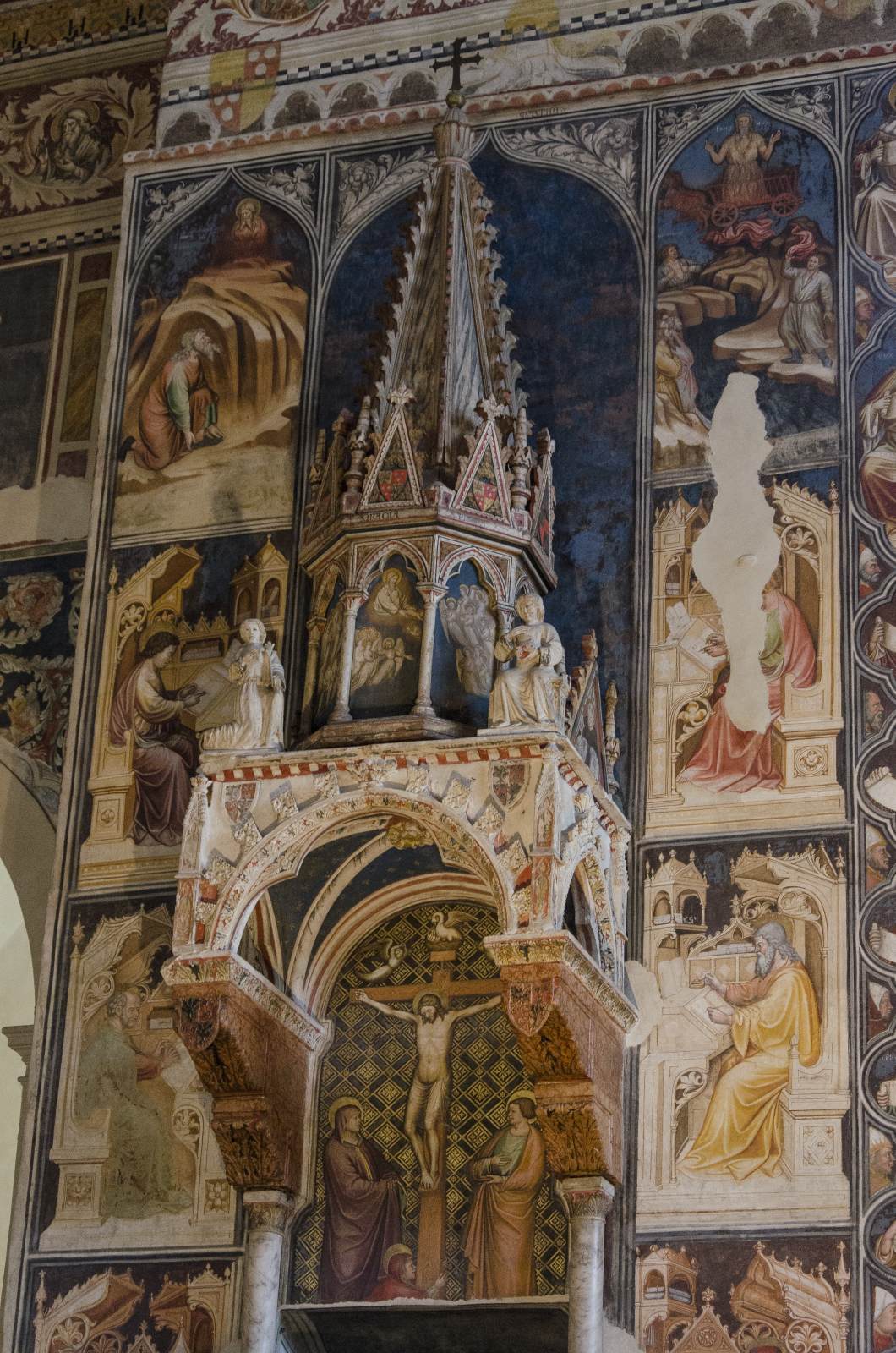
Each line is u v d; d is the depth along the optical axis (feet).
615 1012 39.73
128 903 44.80
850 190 46.42
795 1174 38.99
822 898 40.86
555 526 45.01
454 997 42.01
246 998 39.19
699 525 44.34
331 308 48.83
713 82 48.21
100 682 46.83
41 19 57.06
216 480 47.88
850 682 42.29
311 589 45.93
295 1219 41.14
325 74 51.16
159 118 51.90
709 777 42.29
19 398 52.75
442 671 40.57
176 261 50.39
